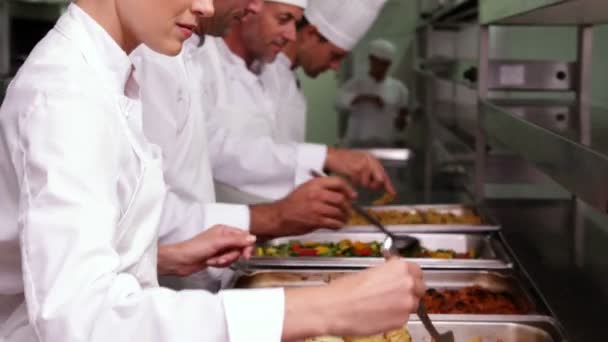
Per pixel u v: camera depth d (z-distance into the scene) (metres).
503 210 2.64
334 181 1.94
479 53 2.71
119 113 1.01
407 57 6.19
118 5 1.04
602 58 2.65
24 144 0.94
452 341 1.38
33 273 0.90
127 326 0.89
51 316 0.87
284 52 3.00
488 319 1.55
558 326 1.51
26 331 1.06
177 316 0.90
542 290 1.75
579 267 1.93
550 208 2.66
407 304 0.93
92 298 0.88
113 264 0.92
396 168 4.16
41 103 0.94
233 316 0.91
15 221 1.01
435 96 4.90
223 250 1.50
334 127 6.37
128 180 1.03
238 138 2.42
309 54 2.98
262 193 2.43
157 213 1.11
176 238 1.76
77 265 0.89
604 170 1.12
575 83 2.66
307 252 2.21
